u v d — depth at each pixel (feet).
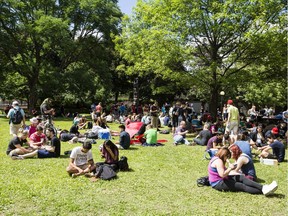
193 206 20.70
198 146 45.16
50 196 21.91
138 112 92.32
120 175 27.91
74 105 143.84
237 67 69.31
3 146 41.91
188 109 69.72
